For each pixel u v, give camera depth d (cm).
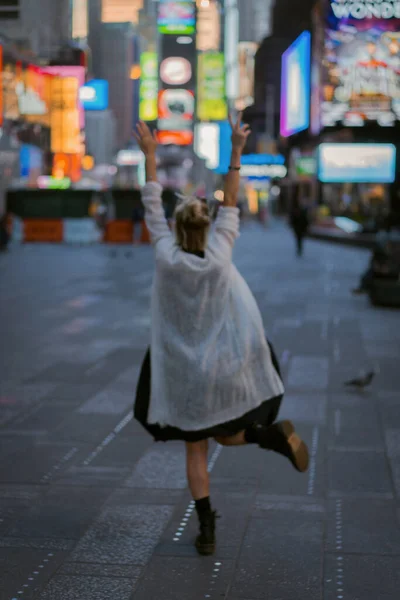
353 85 5369
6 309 1325
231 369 395
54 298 1478
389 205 5447
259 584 377
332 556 407
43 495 495
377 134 5400
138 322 1187
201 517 412
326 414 686
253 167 7469
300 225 2664
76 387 775
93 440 608
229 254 401
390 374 843
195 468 415
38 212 3406
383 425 651
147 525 448
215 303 397
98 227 3756
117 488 507
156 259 402
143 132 427
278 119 9938
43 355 931
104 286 1689
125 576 385
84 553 411
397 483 516
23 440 607
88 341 1026
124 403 714
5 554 408
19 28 2348
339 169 5444
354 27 5300
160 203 420
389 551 412
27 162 4875
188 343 398
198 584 377
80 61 4881
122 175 10319
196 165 11869
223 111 13688
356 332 1114
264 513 466
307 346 1007
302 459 393
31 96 4534
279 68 10012
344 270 2133
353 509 471
